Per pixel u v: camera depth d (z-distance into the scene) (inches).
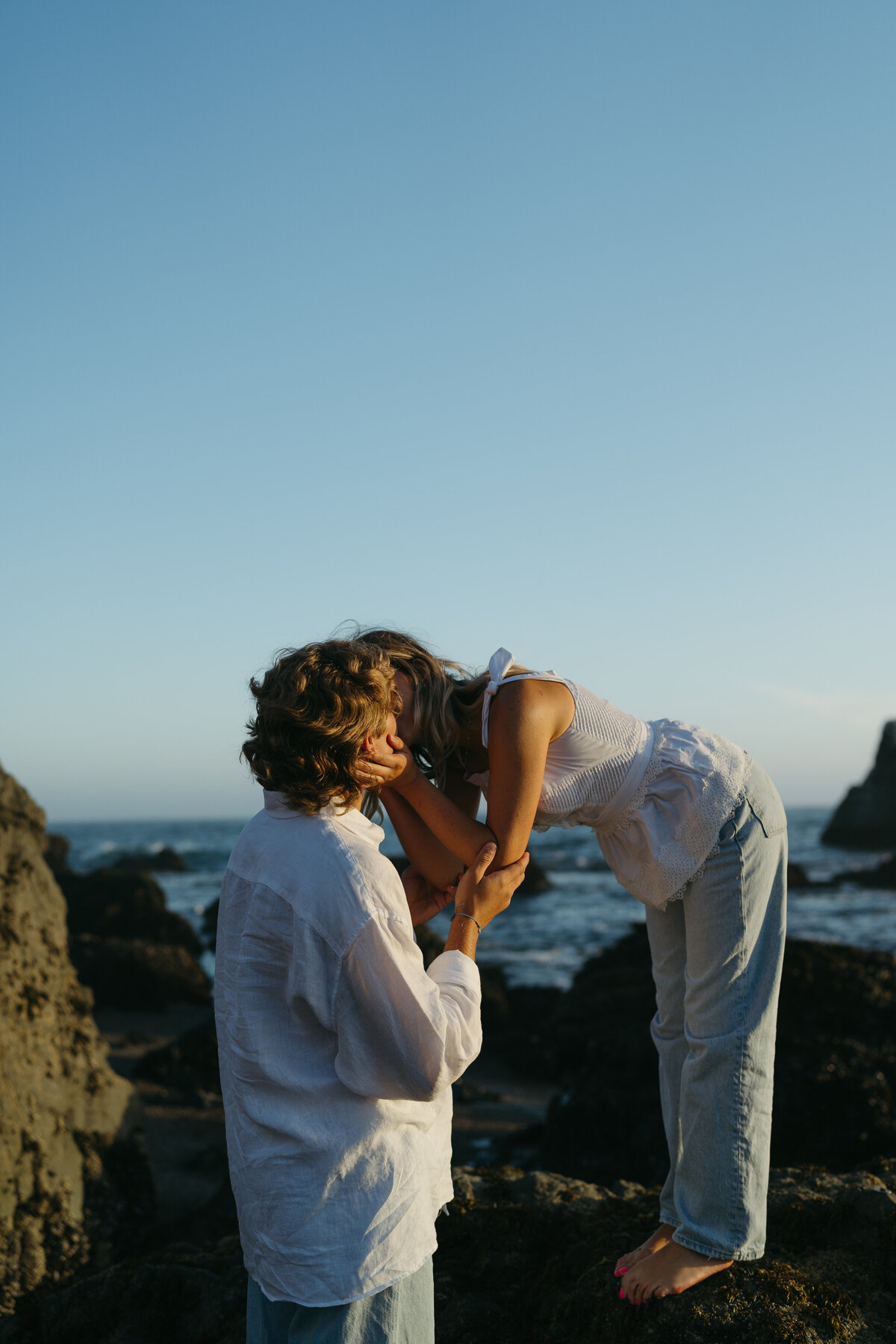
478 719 89.4
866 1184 119.0
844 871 1814.7
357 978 64.9
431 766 94.8
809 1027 274.4
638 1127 277.4
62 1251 179.9
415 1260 67.1
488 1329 103.3
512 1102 432.8
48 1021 209.2
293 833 70.3
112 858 2450.8
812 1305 90.2
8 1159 180.4
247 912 69.9
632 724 94.4
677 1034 104.7
